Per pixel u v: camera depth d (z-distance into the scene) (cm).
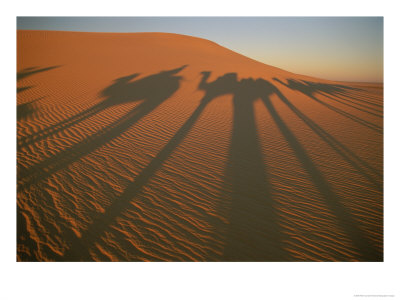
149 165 559
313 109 1079
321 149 672
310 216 416
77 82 1280
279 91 1402
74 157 581
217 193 467
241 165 574
